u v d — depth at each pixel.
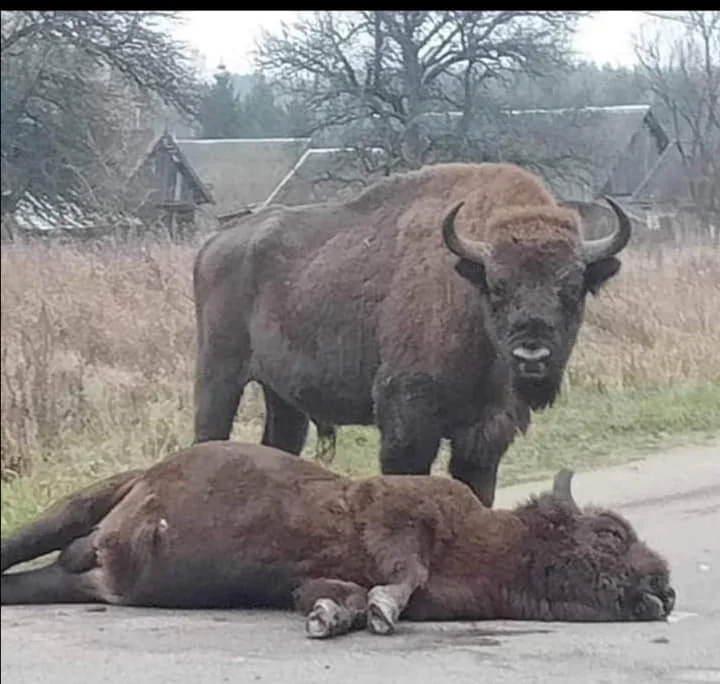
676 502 8.58
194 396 9.35
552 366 7.91
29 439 7.52
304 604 7.11
